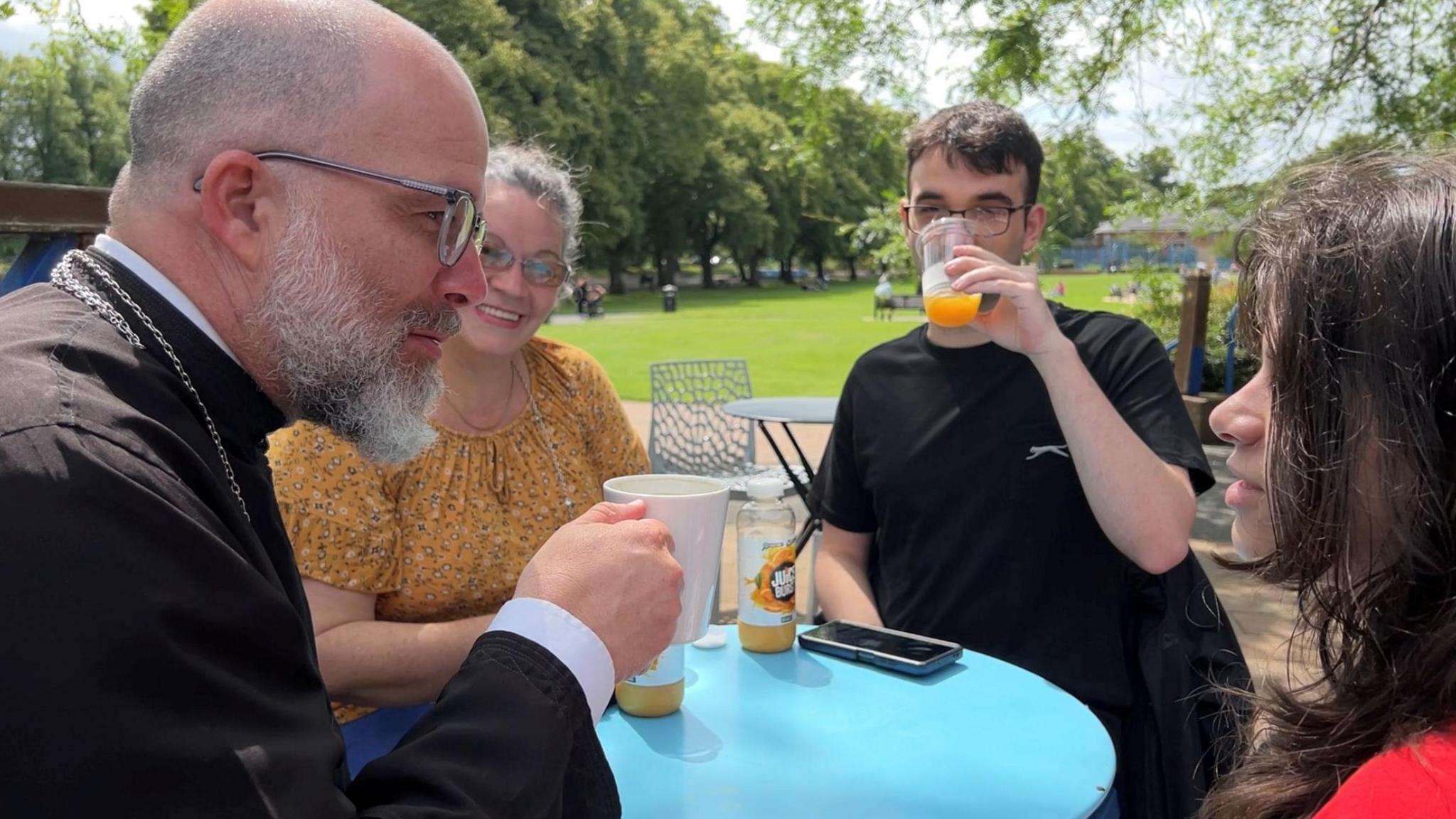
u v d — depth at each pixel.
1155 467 2.05
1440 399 0.75
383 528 1.88
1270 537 1.06
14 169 25.75
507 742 0.98
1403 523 0.77
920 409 2.32
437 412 2.07
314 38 1.09
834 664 1.76
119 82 26.48
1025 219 2.40
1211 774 1.92
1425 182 0.81
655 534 1.23
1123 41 7.28
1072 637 2.16
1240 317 1.04
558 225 2.18
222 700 0.83
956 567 2.25
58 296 1.02
